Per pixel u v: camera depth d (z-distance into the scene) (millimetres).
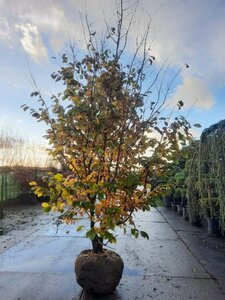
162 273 3922
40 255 4664
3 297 3137
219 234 6277
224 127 5789
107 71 3186
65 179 3191
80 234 6137
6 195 10625
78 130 3084
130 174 3062
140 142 3273
